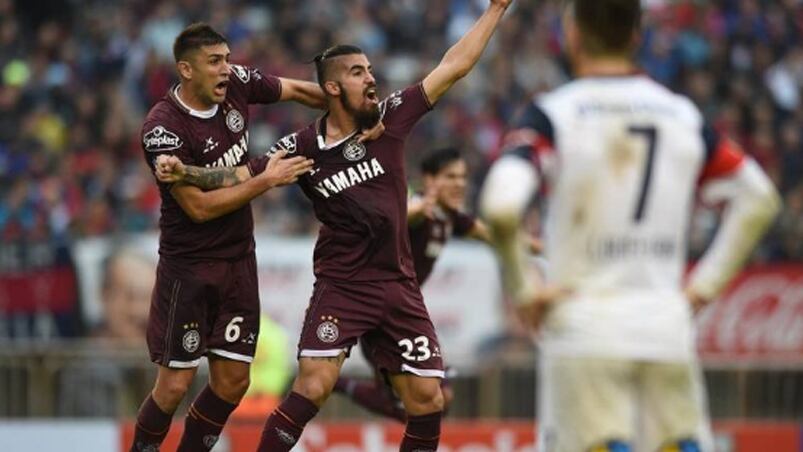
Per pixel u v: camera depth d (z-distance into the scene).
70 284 40.41
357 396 25.78
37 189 46.78
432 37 57.47
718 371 36.31
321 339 20.69
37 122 50.66
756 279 42.03
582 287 15.16
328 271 20.89
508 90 54.12
